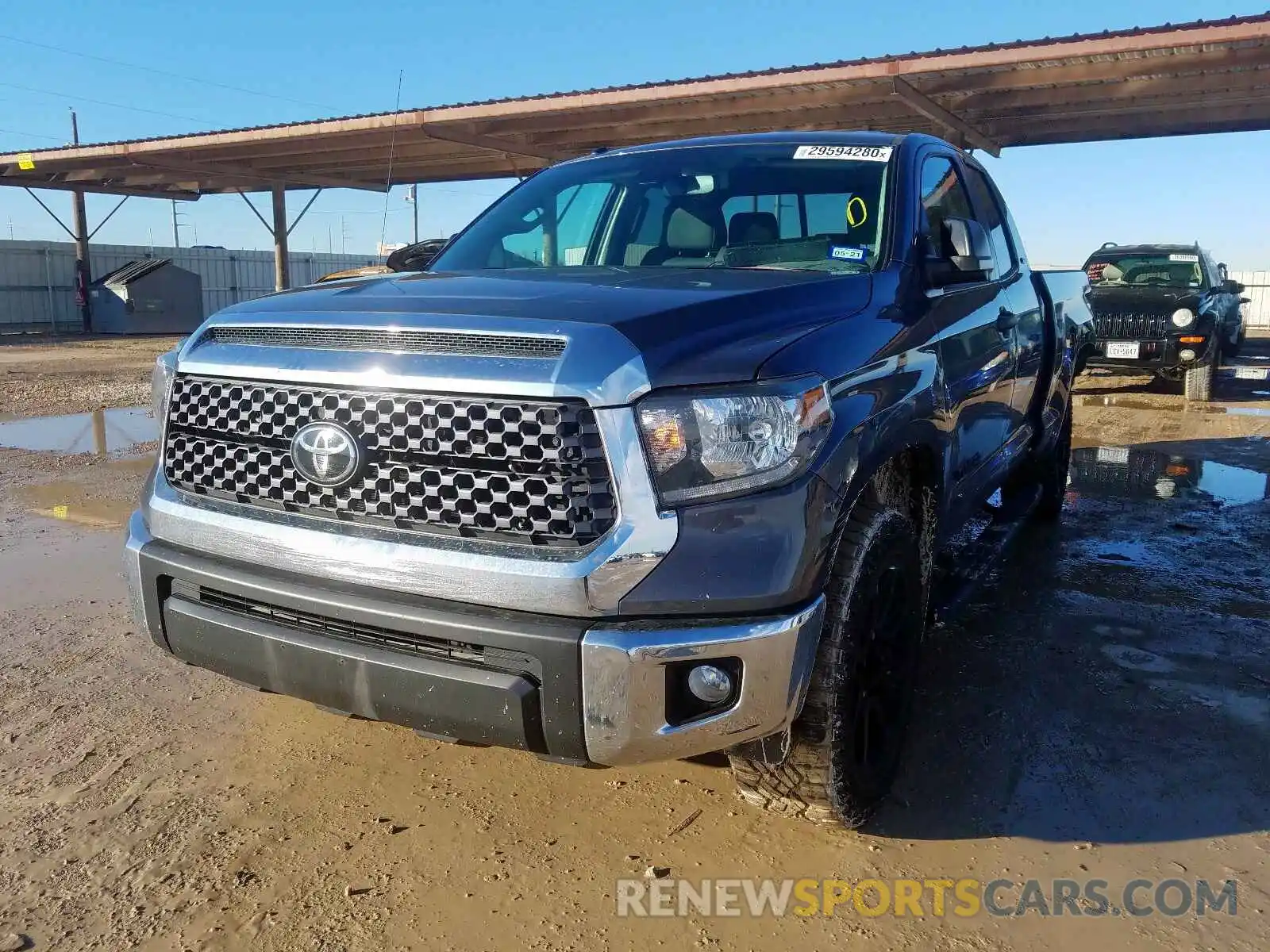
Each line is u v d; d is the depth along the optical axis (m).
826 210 3.45
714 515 2.15
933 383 2.95
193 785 3.02
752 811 2.88
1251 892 2.49
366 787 3.02
